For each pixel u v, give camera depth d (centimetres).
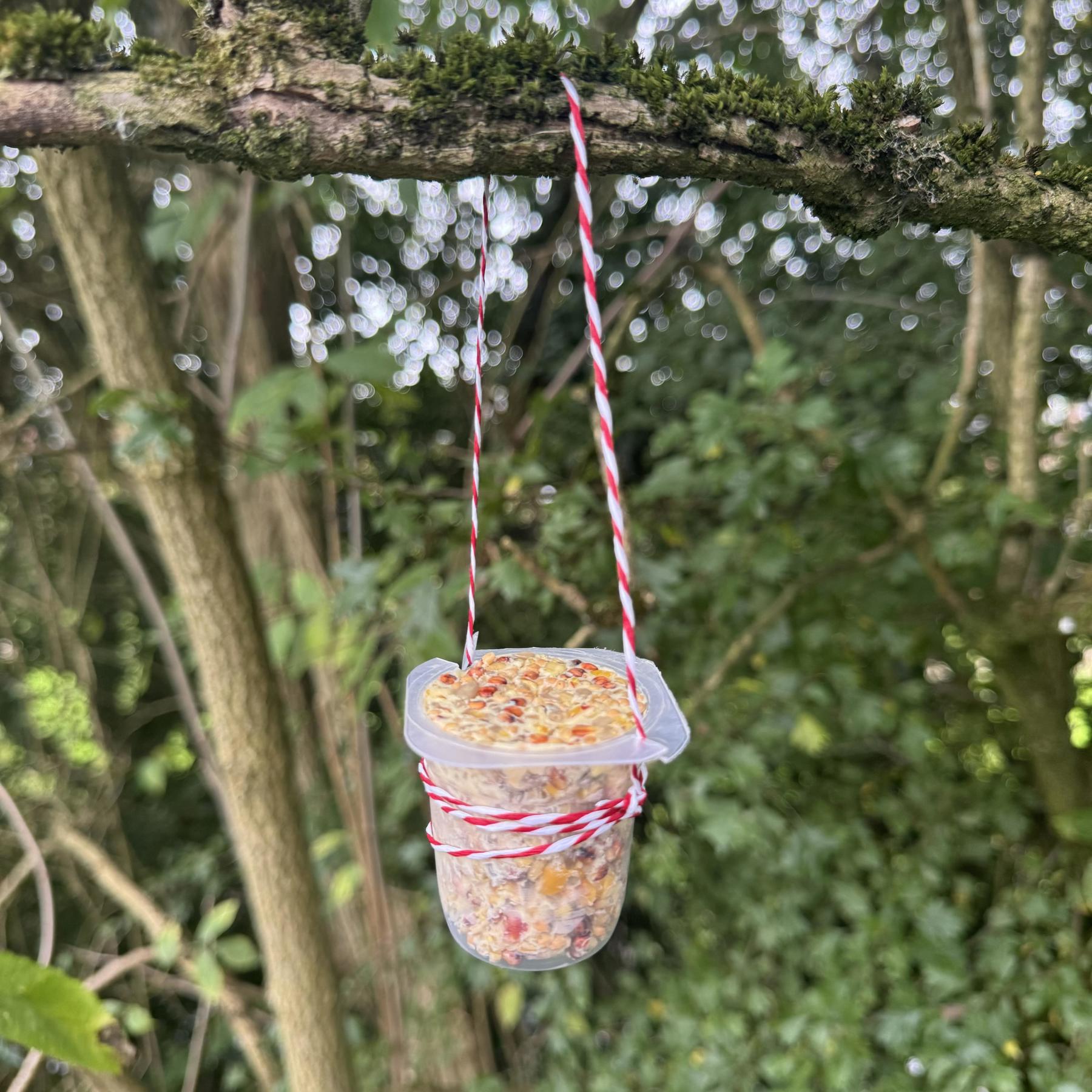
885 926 194
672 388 255
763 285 263
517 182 257
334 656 172
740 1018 209
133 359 132
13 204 221
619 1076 224
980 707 221
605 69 64
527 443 183
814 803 218
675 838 205
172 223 169
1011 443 148
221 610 145
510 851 75
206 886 273
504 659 92
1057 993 175
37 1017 112
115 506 285
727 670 208
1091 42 177
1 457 171
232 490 247
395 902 250
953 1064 175
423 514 162
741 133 65
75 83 57
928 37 205
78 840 223
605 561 159
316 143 60
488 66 61
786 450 162
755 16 230
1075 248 76
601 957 257
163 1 171
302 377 138
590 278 57
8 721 285
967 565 192
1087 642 200
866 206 71
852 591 198
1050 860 194
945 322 227
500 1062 261
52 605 279
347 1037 170
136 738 308
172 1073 262
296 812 159
